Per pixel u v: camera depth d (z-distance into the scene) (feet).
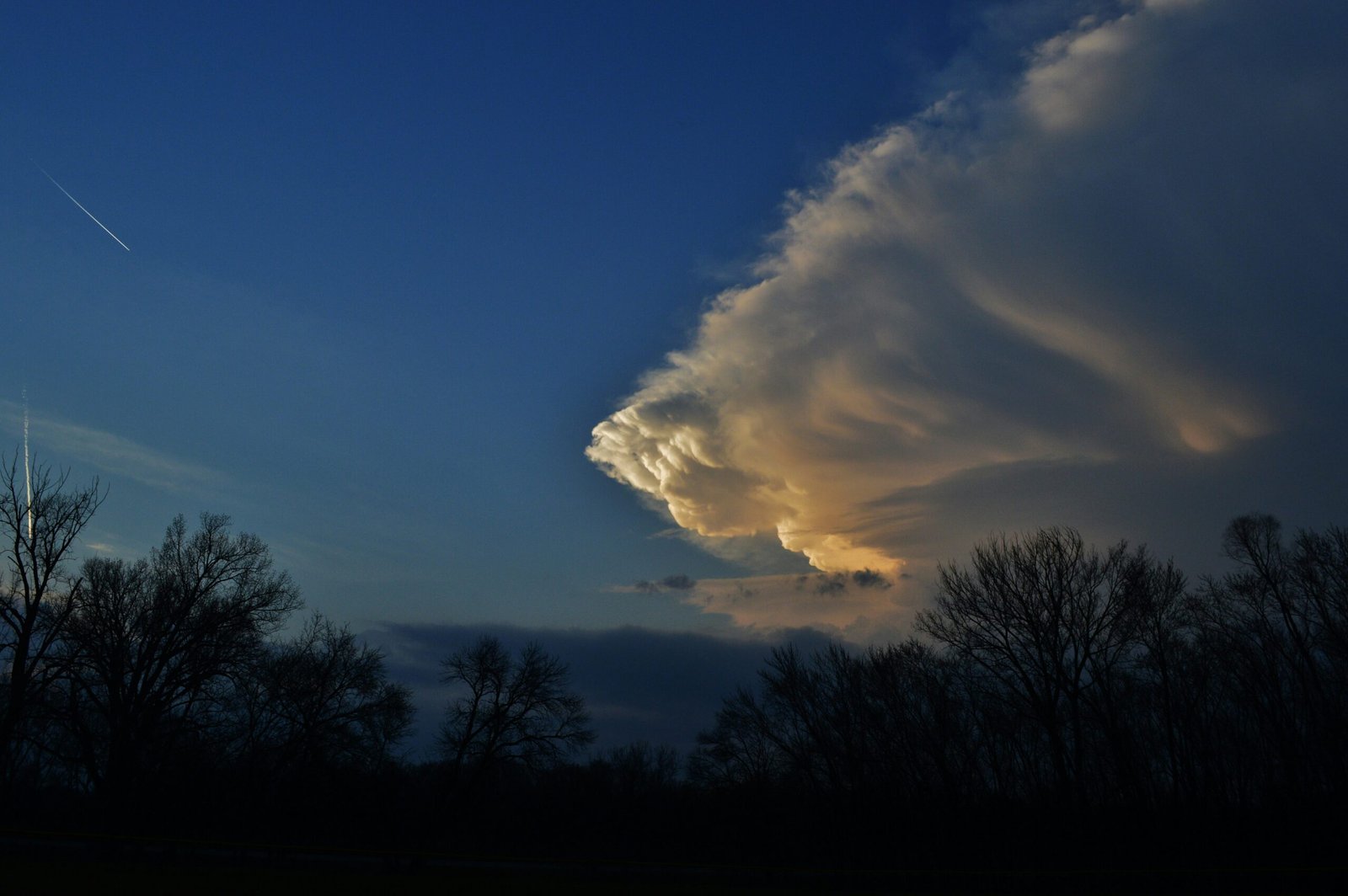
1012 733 138.31
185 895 62.75
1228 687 127.24
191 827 122.52
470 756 167.22
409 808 161.68
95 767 115.34
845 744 151.23
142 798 117.29
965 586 139.23
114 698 118.11
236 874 77.15
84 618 119.85
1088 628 131.13
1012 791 135.13
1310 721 119.03
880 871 117.80
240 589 132.36
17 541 113.60
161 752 120.78
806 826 151.64
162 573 129.90
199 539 132.36
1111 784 127.13
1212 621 132.05
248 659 127.34
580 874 113.19
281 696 141.49
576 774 189.16
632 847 162.50
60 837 90.38
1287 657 124.26
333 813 144.87
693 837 161.89
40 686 110.11
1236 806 120.37
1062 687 129.49
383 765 156.56
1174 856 117.60
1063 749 127.65
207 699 124.77
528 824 171.53
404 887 76.33
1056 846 123.75
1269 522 132.77
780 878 117.80
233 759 137.80
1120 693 133.39
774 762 160.66
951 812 135.95
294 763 143.13
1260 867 112.98
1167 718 127.24
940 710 142.51
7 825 111.55
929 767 142.92
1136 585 131.13
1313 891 103.30
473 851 158.92
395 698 151.02
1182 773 126.41
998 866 127.54
